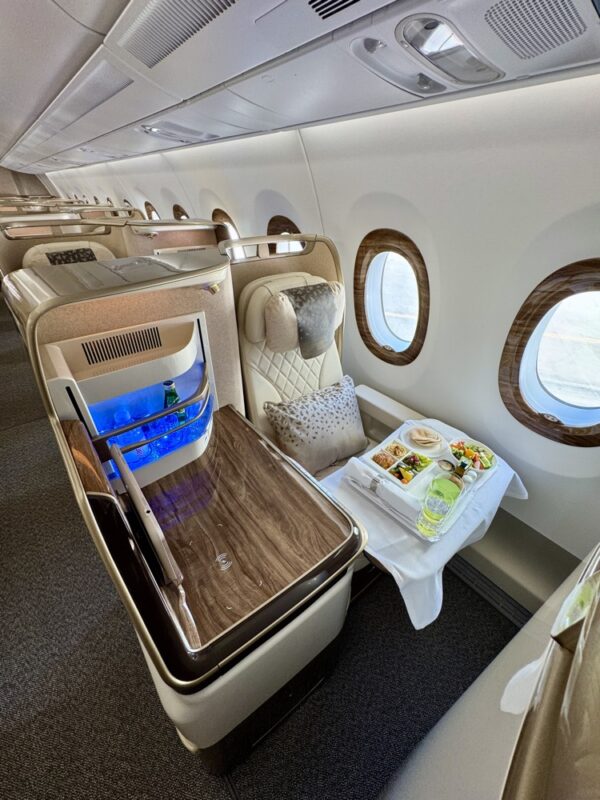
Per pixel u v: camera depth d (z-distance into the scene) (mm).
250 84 1030
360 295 2027
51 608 1525
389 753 1142
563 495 1447
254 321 1433
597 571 674
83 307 851
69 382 780
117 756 1121
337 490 1389
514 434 1545
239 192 2520
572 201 1020
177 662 609
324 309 1509
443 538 1189
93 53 998
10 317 4621
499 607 1563
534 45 675
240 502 970
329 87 1020
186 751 1128
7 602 1550
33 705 1233
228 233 2643
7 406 2920
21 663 1346
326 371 1844
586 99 854
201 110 1344
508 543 1660
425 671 1350
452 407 1798
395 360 2010
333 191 1769
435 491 1273
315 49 798
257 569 802
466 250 1366
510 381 1453
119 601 1551
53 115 1843
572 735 392
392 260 1890
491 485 1387
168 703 662
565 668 522
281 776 1088
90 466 711
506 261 1264
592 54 688
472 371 1602
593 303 1197
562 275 1142
